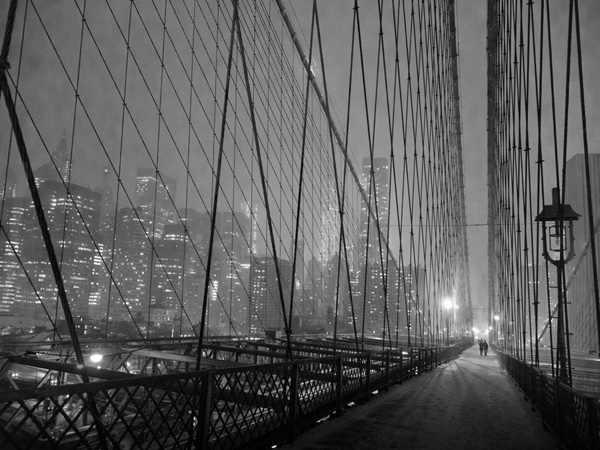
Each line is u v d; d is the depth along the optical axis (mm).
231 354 9969
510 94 15031
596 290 4070
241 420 4199
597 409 3822
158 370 8109
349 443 5000
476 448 5090
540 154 7316
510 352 17094
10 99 2791
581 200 32438
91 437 3980
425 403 7992
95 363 7262
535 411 7477
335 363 6523
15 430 2311
